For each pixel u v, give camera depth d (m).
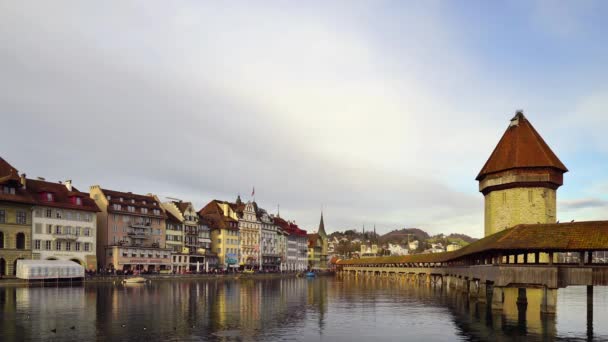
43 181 109.56
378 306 62.28
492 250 53.06
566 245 47.34
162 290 83.50
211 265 155.00
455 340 39.66
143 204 131.38
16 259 94.00
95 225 112.88
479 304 61.94
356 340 39.53
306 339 39.81
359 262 188.75
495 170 79.69
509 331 43.34
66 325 44.34
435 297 75.12
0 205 92.19
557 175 77.50
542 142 79.31
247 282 119.12
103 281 98.31
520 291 61.56
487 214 84.12
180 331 42.34
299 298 73.31
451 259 83.44
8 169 99.44
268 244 189.50
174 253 137.88
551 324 46.88
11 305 57.12
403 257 149.50
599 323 48.19
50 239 102.00
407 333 42.56
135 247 124.44
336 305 63.44
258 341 38.78
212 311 54.97
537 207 76.12
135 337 39.50
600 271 46.69
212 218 162.75
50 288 82.00
